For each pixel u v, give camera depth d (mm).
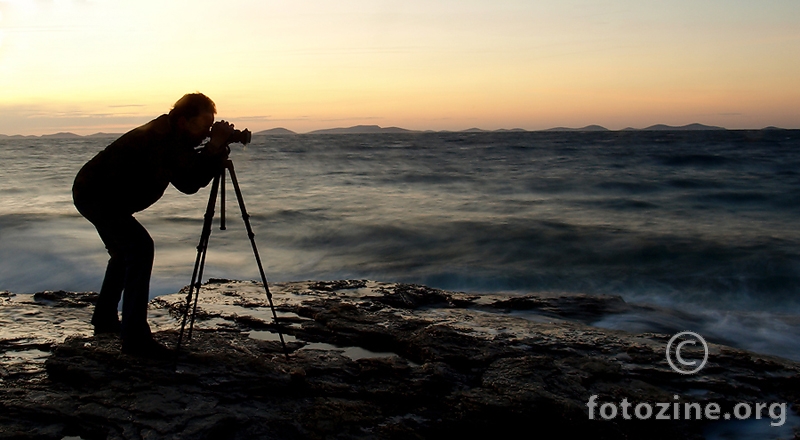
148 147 4188
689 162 43562
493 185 31812
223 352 4727
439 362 5074
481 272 13625
